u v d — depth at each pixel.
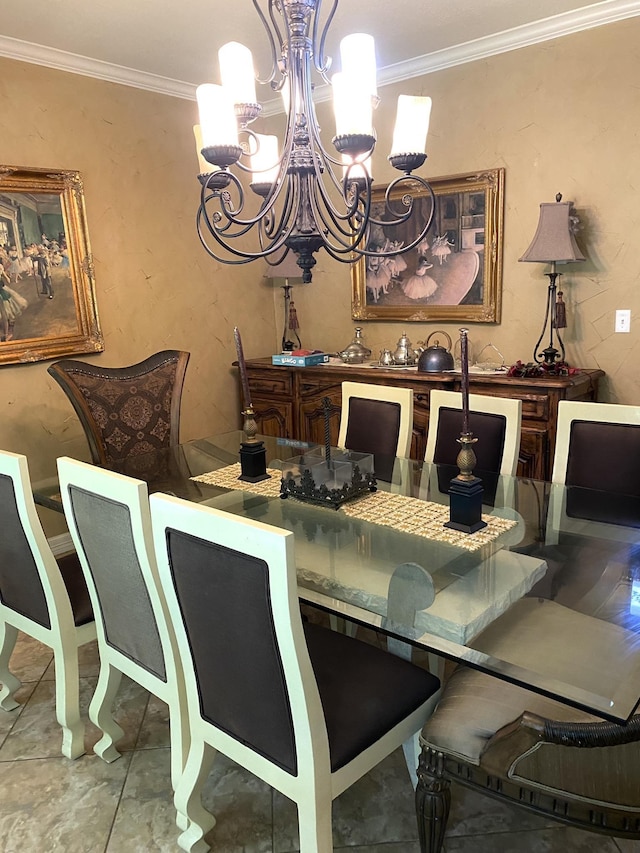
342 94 1.58
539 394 2.84
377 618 1.42
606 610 1.46
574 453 2.21
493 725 1.34
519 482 2.18
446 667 2.25
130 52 3.09
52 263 3.18
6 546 1.85
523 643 1.36
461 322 3.48
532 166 3.09
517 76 3.05
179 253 3.78
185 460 2.58
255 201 4.18
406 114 1.69
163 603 1.49
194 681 1.45
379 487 2.13
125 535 1.46
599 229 2.95
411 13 2.71
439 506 1.94
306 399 3.73
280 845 1.59
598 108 2.86
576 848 1.56
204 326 3.97
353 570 1.58
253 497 2.07
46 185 3.11
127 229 3.51
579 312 3.07
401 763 1.87
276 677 1.21
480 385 3.01
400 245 3.61
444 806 1.37
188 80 3.54
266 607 1.15
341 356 3.76
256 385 3.96
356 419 2.74
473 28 2.90
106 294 3.45
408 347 3.47
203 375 4.00
